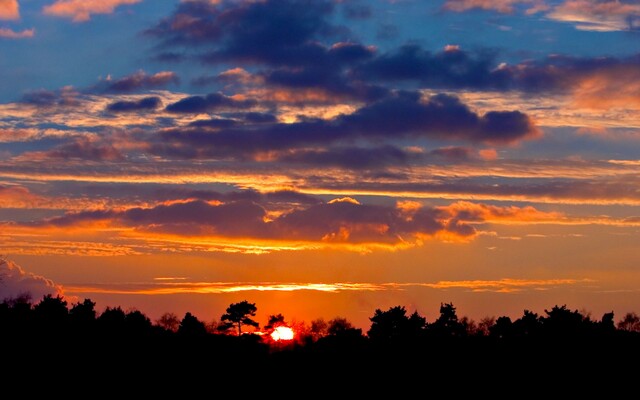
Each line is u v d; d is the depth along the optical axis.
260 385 103.94
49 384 98.31
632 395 100.06
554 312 120.44
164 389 100.44
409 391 102.56
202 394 99.75
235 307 139.50
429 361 113.94
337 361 114.81
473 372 108.81
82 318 117.62
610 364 109.12
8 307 119.06
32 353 105.81
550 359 111.06
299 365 113.25
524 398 99.56
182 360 111.00
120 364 106.69
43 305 117.12
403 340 121.00
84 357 107.00
